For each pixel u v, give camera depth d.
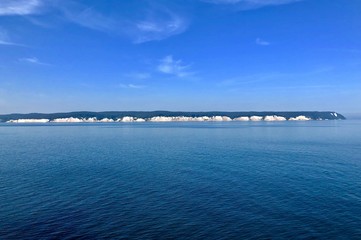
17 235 30.22
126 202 40.28
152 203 39.81
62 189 46.91
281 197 42.00
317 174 57.19
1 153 91.62
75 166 67.62
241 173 58.75
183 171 61.25
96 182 51.59
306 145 110.25
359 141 125.31
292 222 33.03
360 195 42.56
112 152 93.38
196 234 30.38
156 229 31.58
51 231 31.14
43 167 66.38
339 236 29.62
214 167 65.56
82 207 38.25
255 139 138.75
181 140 136.62
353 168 63.03
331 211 36.19
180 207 38.12
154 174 58.28
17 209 37.50
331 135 162.75
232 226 32.16
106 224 32.88
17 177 55.72
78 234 30.45
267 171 60.62
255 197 42.12
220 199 41.31
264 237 29.61
